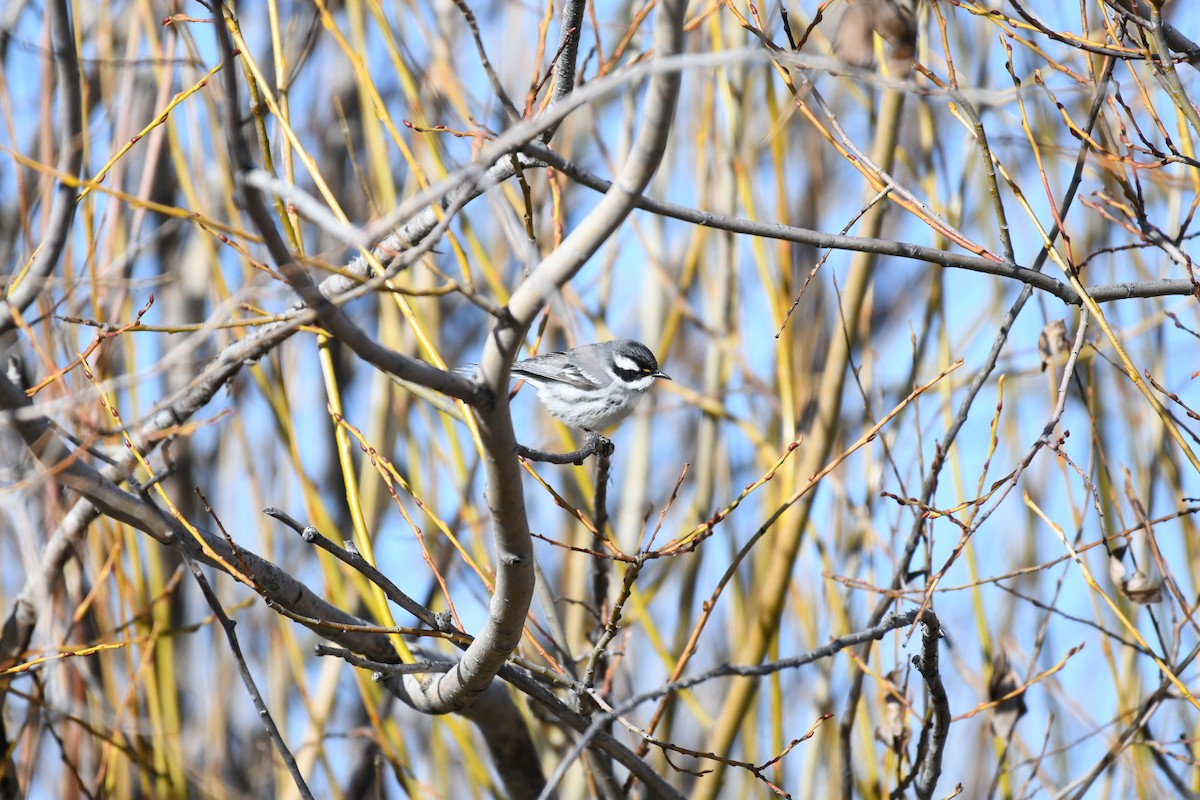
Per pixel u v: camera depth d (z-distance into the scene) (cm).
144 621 1205
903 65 740
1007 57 861
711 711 1510
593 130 1307
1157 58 855
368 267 934
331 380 916
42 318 905
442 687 899
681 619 1395
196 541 821
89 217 970
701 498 1397
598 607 1141
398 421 1314
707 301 1426
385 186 1209
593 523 1095
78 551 1169
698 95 1445
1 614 1229
